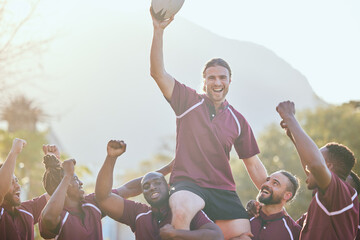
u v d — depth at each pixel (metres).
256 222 5.75
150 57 5.19
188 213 4.93
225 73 5.43
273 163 28.33
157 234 5.33
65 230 5.32
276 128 29.72
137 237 5.44
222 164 5.34
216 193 5.28
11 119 16.92
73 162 5.31
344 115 28.50
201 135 5.33
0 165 5.68
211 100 5.48
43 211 5.14
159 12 5.02
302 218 6.06
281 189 5.66
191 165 5.28
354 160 5.23
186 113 5.36
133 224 5.56
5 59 11.99
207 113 5.41
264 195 5.68
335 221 4.91
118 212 5.51
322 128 28.81
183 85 5.42
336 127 28.14
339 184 4.89
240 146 5.77
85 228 5.42
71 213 5.42
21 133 16.44
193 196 5.03
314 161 4.70
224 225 5.33
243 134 5.71
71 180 5.47
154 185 5.23
